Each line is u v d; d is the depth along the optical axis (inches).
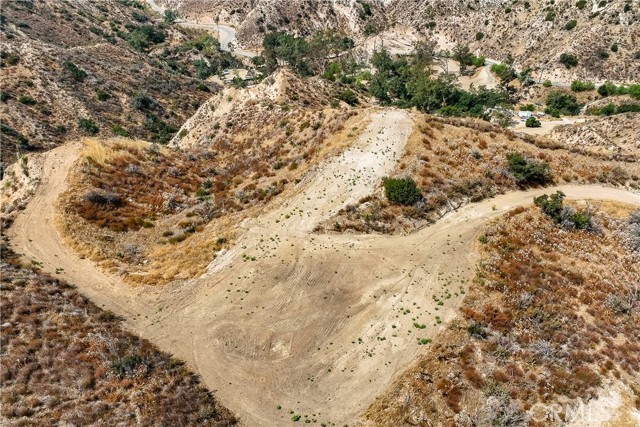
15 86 3745.1
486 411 1151.0
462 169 1993.1
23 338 1216.8
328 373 1239.5
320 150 2154.3
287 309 1428.4
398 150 2065.7
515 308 1433.3
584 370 1264.8
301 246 1662.2
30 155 2080.5
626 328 1413.6
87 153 2036.2
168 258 1658.5
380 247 1665.8
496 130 2287.2
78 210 1784.0
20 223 1723.7
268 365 1262.3
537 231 1743.4
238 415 1135.0
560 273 1588.3
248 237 1716.3
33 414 1043.9
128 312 1413.6
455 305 1440.7
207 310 1425.9
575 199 1961.1
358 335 1346.0
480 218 1806.1
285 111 2578.7
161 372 1201.4
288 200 1888.5
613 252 1727.4
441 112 3405.5
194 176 2196.1
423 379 1214.9
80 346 1224.2
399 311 1419.8
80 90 4109.3
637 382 1261.1
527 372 1256.2
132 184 2005.4
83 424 1031.0
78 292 1460.4
